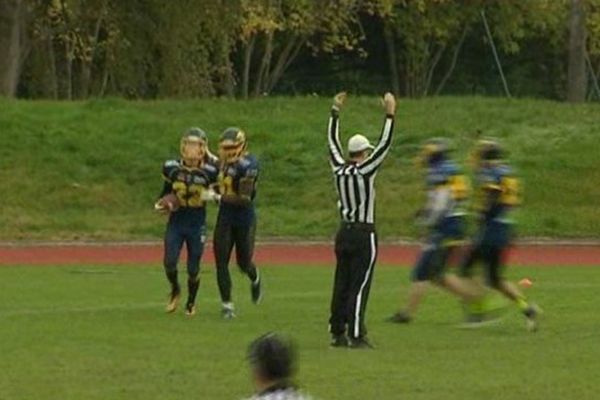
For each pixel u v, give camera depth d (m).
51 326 39.12
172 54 111.06
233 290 49.91
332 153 34.22
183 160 40.41
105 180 83.12
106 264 61.44
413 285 40.41
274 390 15.82
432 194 39.94
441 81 166.12
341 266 34.59
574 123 91.88
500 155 40.06
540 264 63.03
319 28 143.00
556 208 79.75
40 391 29.38
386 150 33.44
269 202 80.88
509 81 170.00
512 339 37.38
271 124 90.75
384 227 76.81
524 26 160.50
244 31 126.75
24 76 126.56
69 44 122.62
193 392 29.30
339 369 32.06
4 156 85.12
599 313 43.28
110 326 39.19
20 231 76.12
